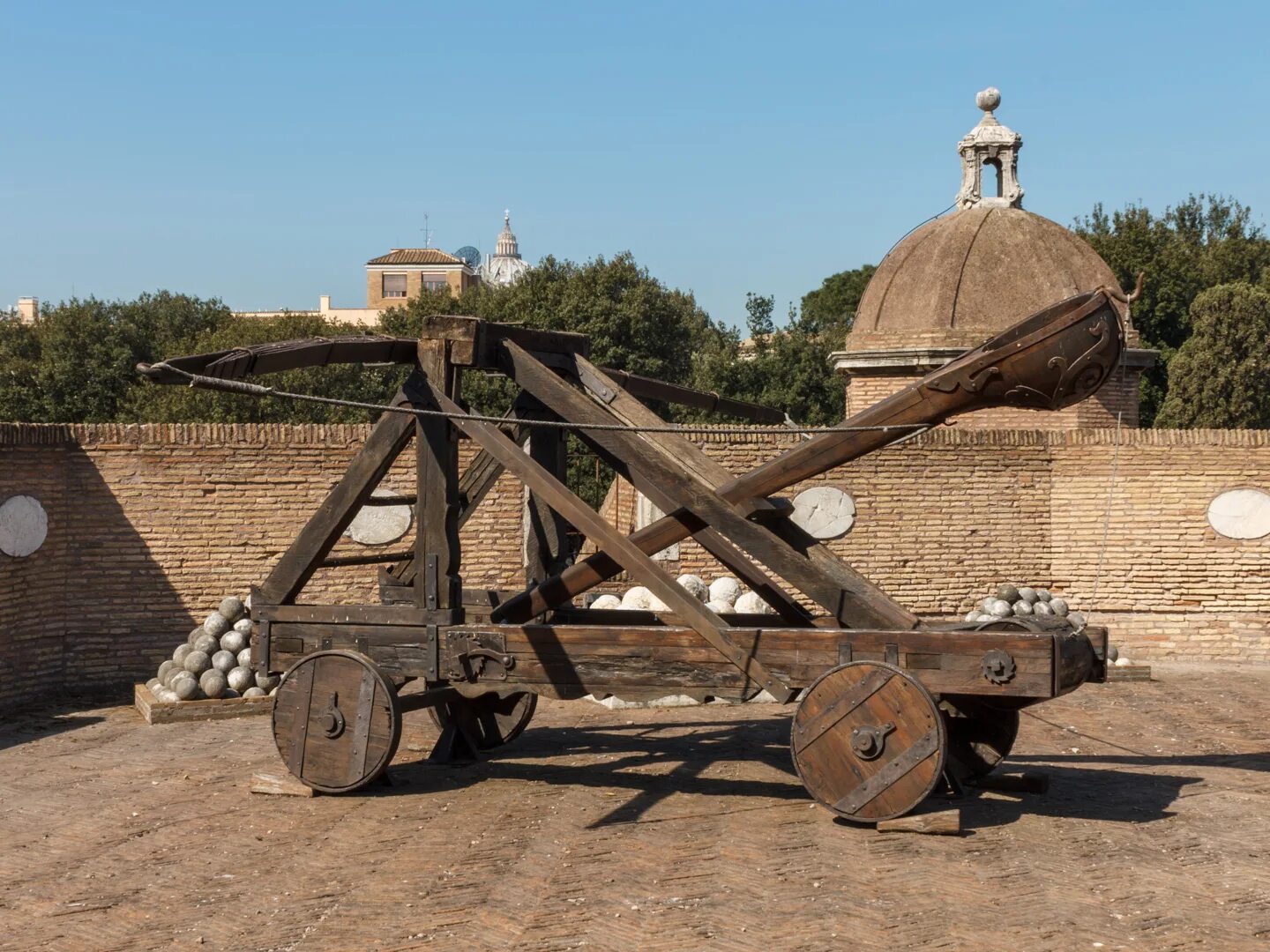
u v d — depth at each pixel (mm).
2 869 8484
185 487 16359
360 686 10242
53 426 15664
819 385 46531
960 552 18750
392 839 9094
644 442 10414
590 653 10062
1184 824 9531
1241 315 41844
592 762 11742
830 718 9305
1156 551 18594
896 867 8328
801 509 18422
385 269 106188
